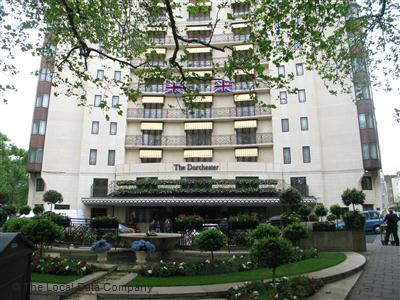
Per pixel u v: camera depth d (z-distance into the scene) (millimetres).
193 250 15367
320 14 10586
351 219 15711
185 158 37469
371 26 11484
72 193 34312
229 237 16500
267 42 10008
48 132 35156
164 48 39375
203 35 40781
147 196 31109
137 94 12875
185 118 38062
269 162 35844
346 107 33562
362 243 15273
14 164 51344
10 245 4320
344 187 32344
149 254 13766
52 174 34344
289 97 35625
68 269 9820
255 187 31172
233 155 37188
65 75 36312
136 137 37406
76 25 11906
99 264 11625
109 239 16312
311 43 12422
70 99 36188
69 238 16828
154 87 39219
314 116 34312
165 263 10719
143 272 10141
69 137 35469
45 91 35875
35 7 11359
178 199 29641
